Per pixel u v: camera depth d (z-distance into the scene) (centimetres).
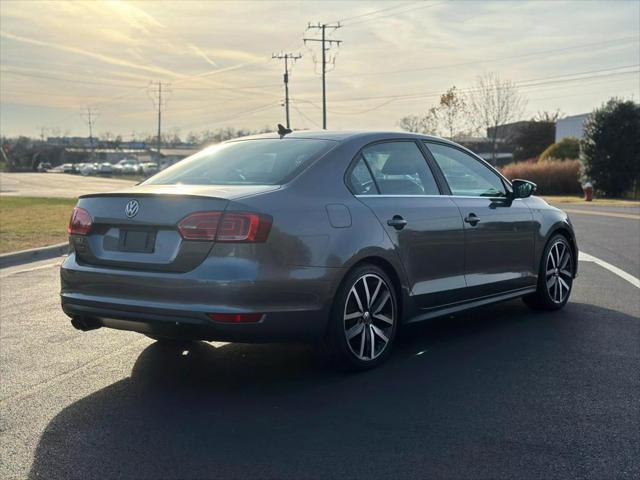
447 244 538
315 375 477
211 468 336
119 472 333
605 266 972
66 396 441
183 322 410
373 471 331
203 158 528
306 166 469
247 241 409
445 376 473
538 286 659
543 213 660
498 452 352
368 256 470
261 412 409
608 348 543
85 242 459
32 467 339
